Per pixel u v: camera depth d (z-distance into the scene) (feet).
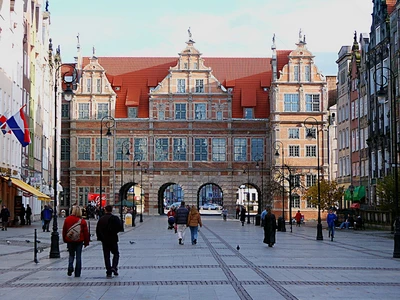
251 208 492.95
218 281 73.26
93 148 357.00
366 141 266.36
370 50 262.67
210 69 358.23
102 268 88.12
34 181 240.12
